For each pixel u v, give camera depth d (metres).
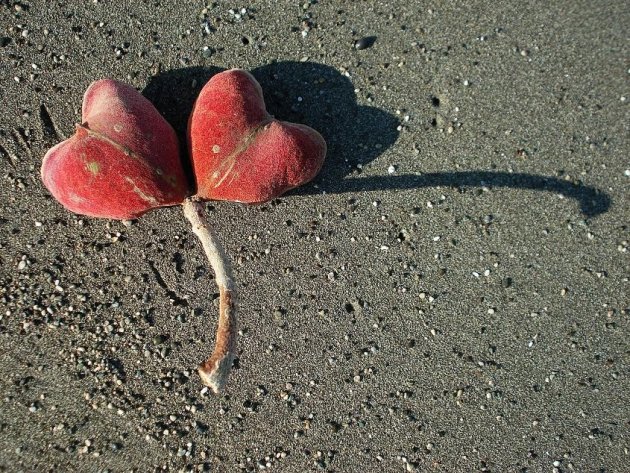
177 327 0.36
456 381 0.36
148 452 0.36
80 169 0.30
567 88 0.36
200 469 0.36
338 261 0.36
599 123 0.36
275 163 0.31
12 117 0.35
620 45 0.36
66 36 0.35
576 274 0.36
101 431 0.36
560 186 0.36
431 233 0.36
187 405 0.36
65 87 0.35
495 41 0.36
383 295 0.36
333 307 0.36
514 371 0.36
